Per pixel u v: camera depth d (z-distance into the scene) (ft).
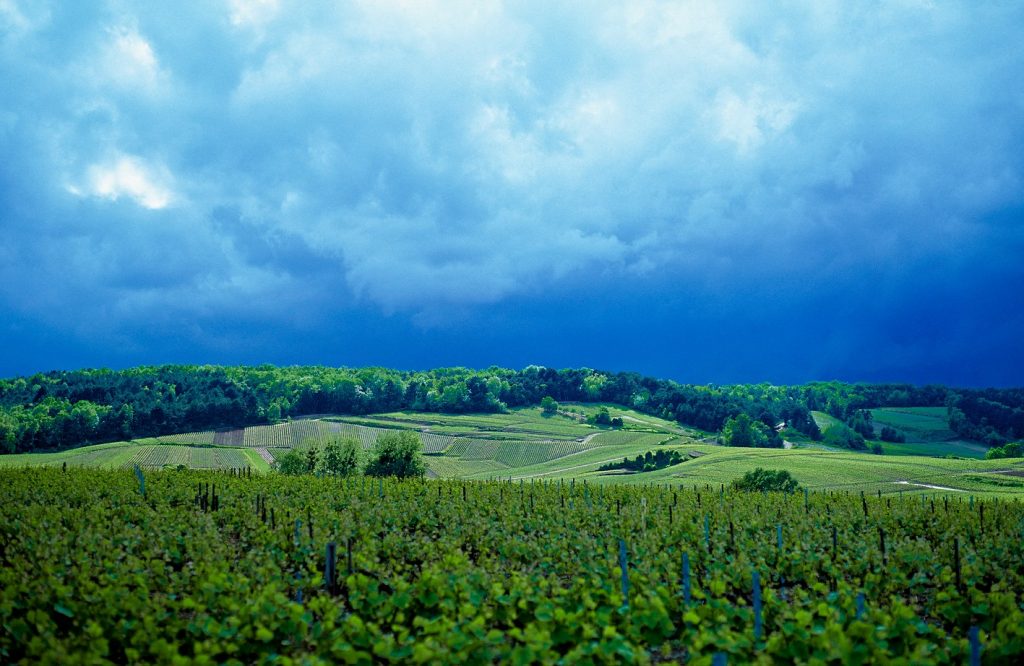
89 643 31.60
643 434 417.90
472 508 81.87
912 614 33.04
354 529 66.18
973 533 71.92
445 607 38.04
